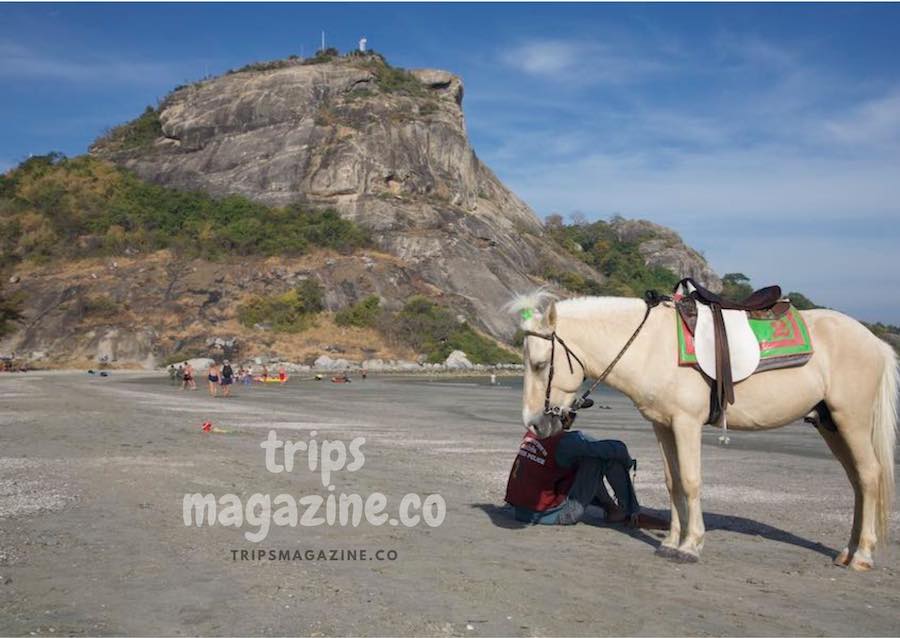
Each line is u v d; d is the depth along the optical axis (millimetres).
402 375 81000
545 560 7637
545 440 9492
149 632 5465
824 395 7656
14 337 87500
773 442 21266
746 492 12453
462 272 111125
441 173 132250
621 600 6398
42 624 5574
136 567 7031
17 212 108812
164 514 9219
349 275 102500
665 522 9266
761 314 7777
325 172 121312
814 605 6422
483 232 123938
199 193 117688
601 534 8898
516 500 9516
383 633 5535
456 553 7844
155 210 112812
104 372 70688
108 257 101625
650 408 7754
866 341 7664
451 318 97938
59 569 6938
